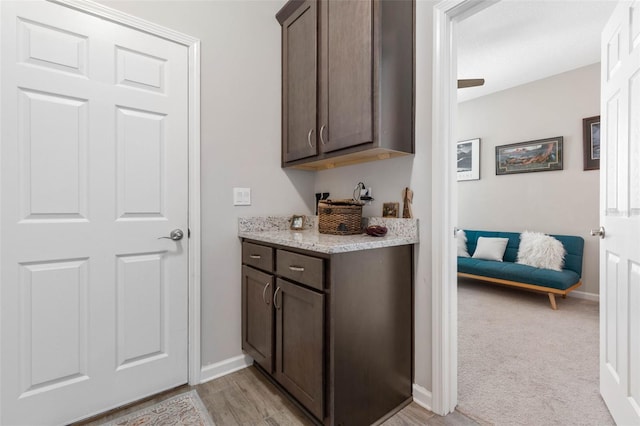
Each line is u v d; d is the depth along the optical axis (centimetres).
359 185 192
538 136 379
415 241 157
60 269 140
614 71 140
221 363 186
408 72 157
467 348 222
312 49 181
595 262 337
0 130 127
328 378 128
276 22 212
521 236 368
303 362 139
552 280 303
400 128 153
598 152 336
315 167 217
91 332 147
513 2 240
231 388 171
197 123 176
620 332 135
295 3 193
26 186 133
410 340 160
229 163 190
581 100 347
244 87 196
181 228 172
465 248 411
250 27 199
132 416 148
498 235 394
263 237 168
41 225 136
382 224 174
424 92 155
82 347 145
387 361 148
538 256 339
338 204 179
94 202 147
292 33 200
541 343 230
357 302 135
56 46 138
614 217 140
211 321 183
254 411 152
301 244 139
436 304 149
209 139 182
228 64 189
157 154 164
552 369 192
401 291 155
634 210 122
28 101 132
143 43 159
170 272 169
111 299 152
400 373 155
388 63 147
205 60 180
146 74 160
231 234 191
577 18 259
